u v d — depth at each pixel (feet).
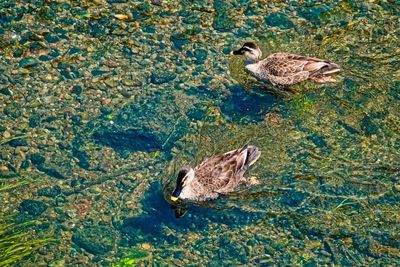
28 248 45.44
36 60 57.41
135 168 50.65
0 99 54.34
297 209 48.70
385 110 55.01
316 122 54.13
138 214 48.11
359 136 53.21
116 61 57.88
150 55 58.54
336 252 46.57
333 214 48.49
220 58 58.75
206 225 47.83
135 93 55.62
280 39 60.44
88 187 49.32
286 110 54.90
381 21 62.08
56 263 45.01
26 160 50.52
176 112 54.39
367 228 47.83
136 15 61.77
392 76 57.47
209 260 45.96
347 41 60.29
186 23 61.31
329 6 63.05
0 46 58.34
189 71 57.57
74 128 52.80
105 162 50.90
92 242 46.32
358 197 49.47
